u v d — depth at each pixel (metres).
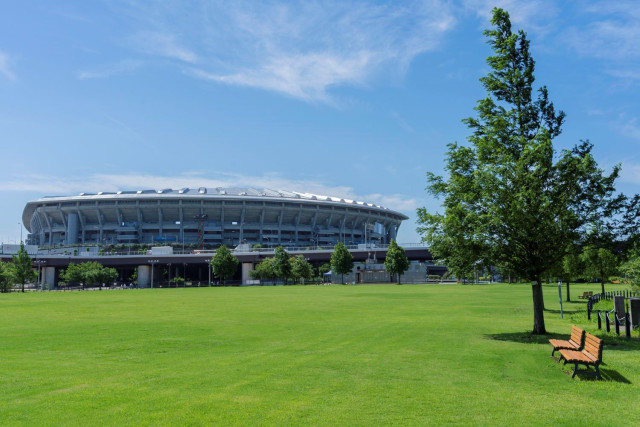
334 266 113.94
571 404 10.02
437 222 21.83
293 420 8.98
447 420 8.98
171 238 180.12
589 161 18.94
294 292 68.56
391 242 107.94
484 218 19.72
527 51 22.30
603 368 13.52
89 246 151.00
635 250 19.86
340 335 20.91
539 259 20.55
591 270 42.66
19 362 14.77
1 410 9.61
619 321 23.11
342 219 194.12
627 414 9.36
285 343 18.61
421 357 15.31
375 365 14.01
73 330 22.92
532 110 21.70
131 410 9.59
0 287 86.06
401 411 9.50
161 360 15.03
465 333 21.41
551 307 38.19
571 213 19.33
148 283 137.38
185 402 10.14
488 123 22.12
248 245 143.62
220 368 13.67
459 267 21.45
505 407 9.78
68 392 10.98
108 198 172.50
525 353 15.96
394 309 35.53
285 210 183.12
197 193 184.12
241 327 24.06
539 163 19.47
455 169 22.09
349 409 9.64
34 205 182.00
